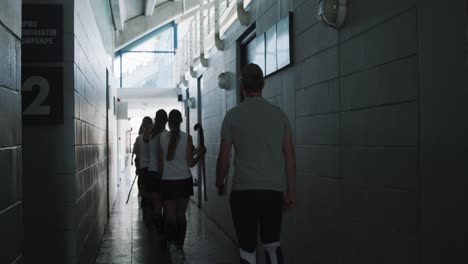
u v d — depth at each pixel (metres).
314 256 3.76
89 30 5.38
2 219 1.98
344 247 3.20
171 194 5.30
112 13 11.61
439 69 2.12
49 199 4.00
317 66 3.66
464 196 1.96
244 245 2.98
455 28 2.00
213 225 8.03
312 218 3.80
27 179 3.98
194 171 11.28
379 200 2.71
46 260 3.97
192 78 12.02
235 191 3.03
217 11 7.65
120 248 6.19
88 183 5.05
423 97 2.25
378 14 2.69
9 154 2.11
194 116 11.54
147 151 8.16
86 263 4.76
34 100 3.95
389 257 2.59
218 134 8.06
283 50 4.39
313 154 3.78
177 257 5.26
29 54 3.95
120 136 17.98
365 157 2.88
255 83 3.12
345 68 3.16
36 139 4.00
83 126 4.66
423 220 2.26
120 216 8.94
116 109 13.86
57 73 3.97
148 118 8.29
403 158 2.44
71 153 4.02
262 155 3.00
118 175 15.21
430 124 2.19
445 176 2.09
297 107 4.16
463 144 1.96
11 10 2.17
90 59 5.48
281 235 4.63
